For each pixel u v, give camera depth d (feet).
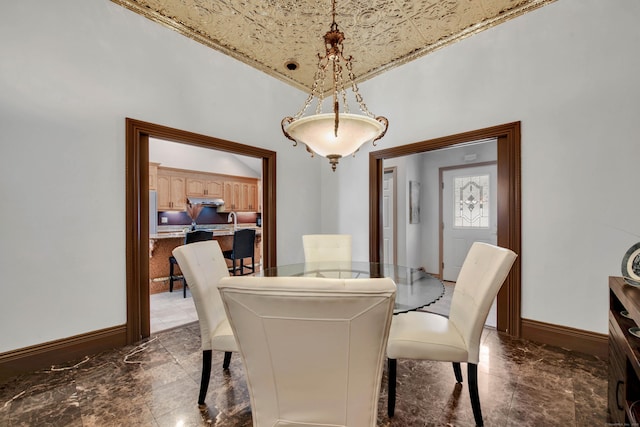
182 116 8.66
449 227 15.23
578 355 6.80
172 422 4.67
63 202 6.61
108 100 7.26
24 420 4.71
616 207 6.55
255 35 8.84
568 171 7.11
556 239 7.28
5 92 5.94
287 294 2.43
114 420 4.71
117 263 7.39
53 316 6.47
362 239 11.85
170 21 8.16
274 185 11.39
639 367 3.07
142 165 8.02
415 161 15.62
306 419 2.84
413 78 9.96
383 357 2.68
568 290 7.11
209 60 9.34
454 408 5.01
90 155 6.98
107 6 7.26
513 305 7.89
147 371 6.24
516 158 7.79
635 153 6.34
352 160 12.14
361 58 9.93
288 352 2.68
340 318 2.48
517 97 7.83
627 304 3.59
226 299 2.64
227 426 4.59
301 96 12.40
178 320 9.61
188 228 20.35
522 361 6.56
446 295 12.50
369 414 2.79
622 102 6.48
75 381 5.84
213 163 22.36
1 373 5.84
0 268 5.88
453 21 8.14
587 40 6.86
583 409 4.89
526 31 7.69
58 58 6.55
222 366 6.49
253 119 10.66
